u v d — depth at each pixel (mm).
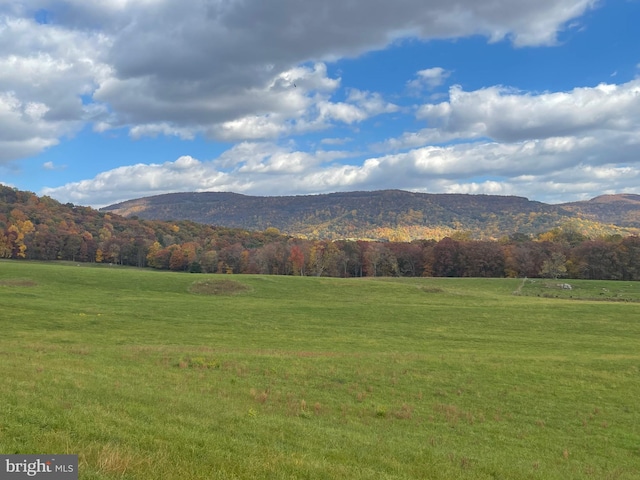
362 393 25219
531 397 26438
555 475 15656
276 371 28188
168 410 16734
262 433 15422
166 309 56031
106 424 13281
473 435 20234
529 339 46781
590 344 44438
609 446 20141
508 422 22484
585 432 21719
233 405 19734
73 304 55188
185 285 80750
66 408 14500
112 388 19188
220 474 10586
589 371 31891
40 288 68312
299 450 14086
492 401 25547
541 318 58969
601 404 25688
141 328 44594
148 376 23969
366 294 82000
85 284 75812
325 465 12586
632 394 27359
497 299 79688
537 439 20453
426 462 14922
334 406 22578
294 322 52500
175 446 12211
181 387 22141
